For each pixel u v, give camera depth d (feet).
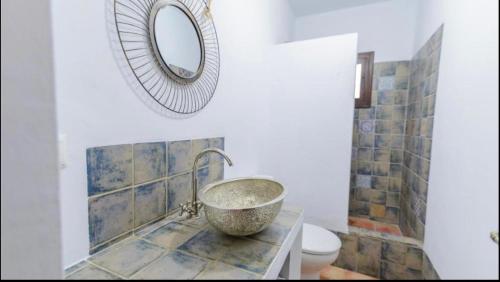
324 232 4.86
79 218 2.06
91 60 2.10
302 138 5.71
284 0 6.92
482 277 2.72
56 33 1.86
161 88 2.84
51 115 1.29
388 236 5.45
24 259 1.21
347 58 5.20
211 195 3.00
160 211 2.88
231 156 4.54
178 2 3.05
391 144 7.17
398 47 6.94
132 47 2.47
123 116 2.41
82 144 2.06
